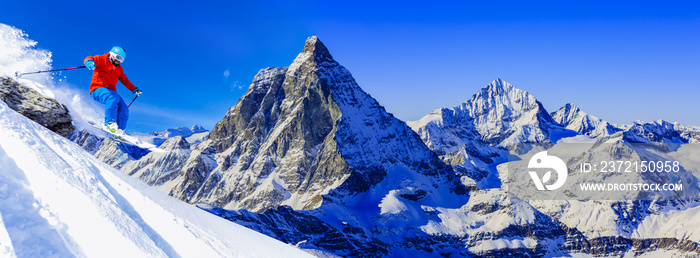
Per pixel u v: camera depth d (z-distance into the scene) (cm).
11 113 696
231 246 874
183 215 862
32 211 512
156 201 822
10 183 531
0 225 461
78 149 796
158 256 600
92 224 558
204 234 825
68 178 617
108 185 720
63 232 514
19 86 1134
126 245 568
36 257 455
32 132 692
